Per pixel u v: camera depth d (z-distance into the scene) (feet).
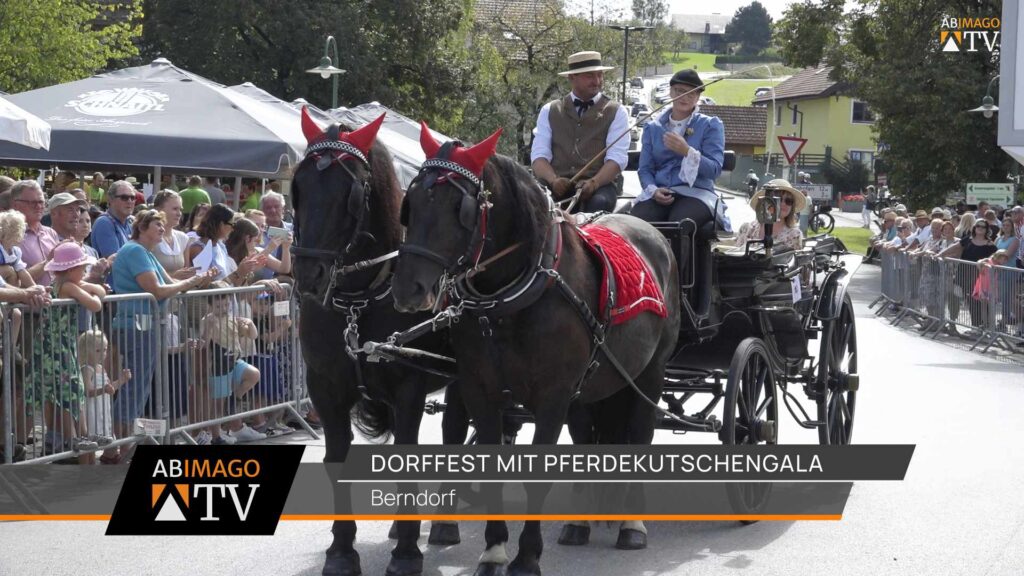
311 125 16.57
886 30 103.19
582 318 16.58
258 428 29.53
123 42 96.58
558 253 16.43
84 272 23.32
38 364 22.56
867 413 32.94
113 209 29.48
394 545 19.21
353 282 16.98
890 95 100.68
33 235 26.40
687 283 21.17
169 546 19.12
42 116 34.99
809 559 18.43
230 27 102.58
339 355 17.38
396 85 118.21
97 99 35.94
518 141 144.46
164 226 26.63
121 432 24.73
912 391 37.65
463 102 126.21
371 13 110.63
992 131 100.12
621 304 17.72
